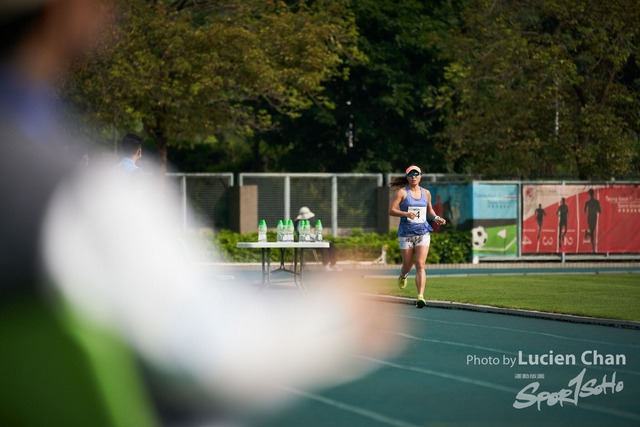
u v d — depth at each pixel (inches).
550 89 2324.1
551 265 2143.2
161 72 2263.8
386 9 3284.9
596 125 2301.9
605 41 2299.5
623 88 2428.6
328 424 420.8
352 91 3284.9
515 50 2354.8
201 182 2377.0
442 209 2231.8
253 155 3875.5
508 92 2380.7
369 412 452.4
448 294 1215.6
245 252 2194.9
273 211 2407.7
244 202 2342.5
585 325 870.4
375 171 3368.6
